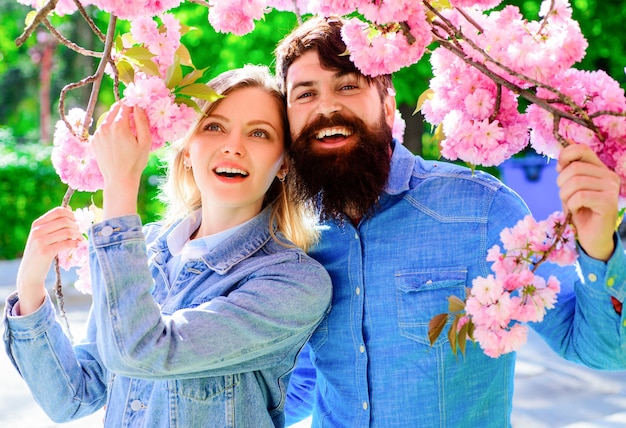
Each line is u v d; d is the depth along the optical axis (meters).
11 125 31.11
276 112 2.11
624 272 1.51
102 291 1.76
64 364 2.07
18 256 13.05
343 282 2.05
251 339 1.87
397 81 8.27
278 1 2.10
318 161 1.96
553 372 6.29
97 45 22.38
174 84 1.71
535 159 12.81
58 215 2.01
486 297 1.49
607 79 1.54
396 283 1.98
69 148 1.80
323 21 2.03
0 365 6.50
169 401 1.87
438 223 1.98
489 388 1.96
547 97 1.56
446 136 1.69
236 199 2.05
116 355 1.75
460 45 1.67
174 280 2.12
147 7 1.70
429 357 1.93
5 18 25.23
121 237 1.76
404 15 1.57
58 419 2.11
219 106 2.06
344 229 2.07
